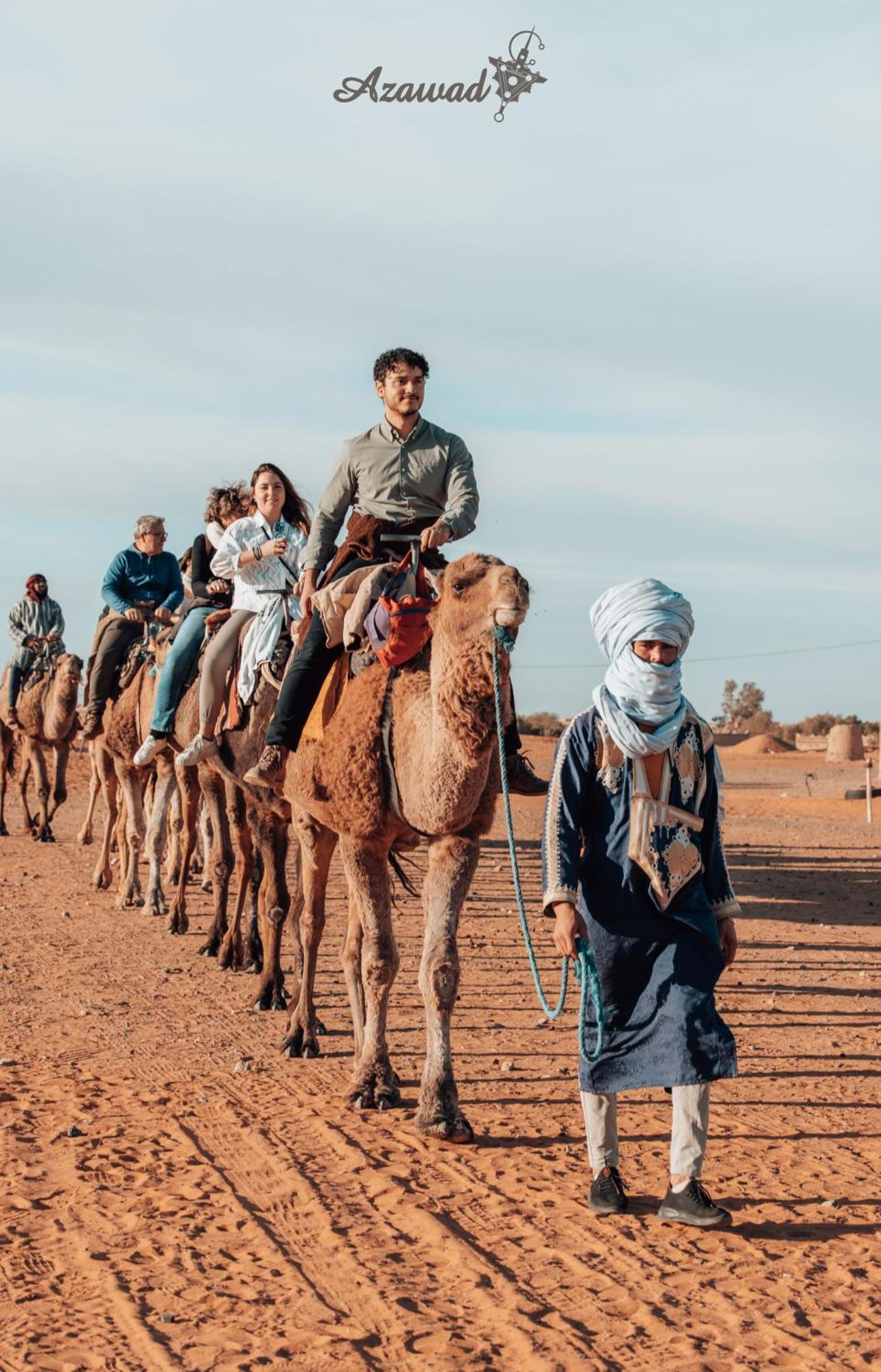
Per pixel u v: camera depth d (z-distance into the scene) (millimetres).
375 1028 7152
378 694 6727
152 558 14945
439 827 6500
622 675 5273
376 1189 5766
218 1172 5984
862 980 10961
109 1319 4547
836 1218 5469
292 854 19359
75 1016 9234
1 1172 5977
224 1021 9180
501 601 5953
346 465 7539
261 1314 4582
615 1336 4426
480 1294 4723
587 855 5375
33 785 36312
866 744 44969
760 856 22359
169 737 11680
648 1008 5305
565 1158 6207
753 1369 4203
